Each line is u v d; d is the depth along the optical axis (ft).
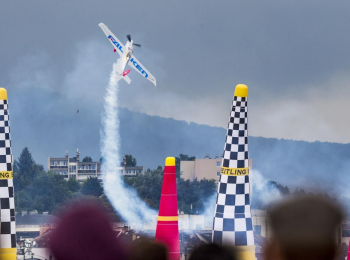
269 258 68.74
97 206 83.25
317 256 66.74
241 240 160.25
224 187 161.68
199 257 82.12
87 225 80.38
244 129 161.58
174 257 164.96
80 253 80.02
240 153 161.38
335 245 66.90
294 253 66.85
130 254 83.15
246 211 161.58
